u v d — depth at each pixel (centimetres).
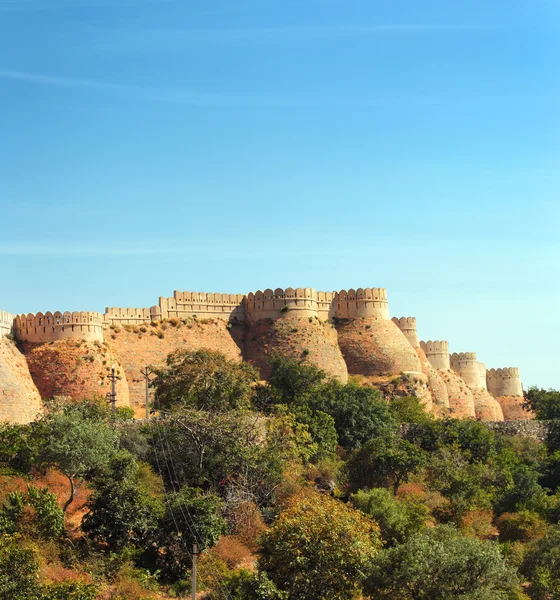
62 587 5062
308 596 5650
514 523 7556
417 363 11925
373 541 6175
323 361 11175
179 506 6250
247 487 7225
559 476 8925
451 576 5625
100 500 6188
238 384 8888
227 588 5797
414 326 12900
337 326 11925
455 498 7938
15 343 10181
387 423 9625
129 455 6694
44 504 5997
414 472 8369
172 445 7500
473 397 13888
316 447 8325
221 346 11256
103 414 8119
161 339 10931
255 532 6675
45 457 6588
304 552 5759
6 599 4906
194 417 7631
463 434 9450
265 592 5581
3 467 6769
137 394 10381
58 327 10181
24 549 5206
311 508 6106
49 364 9944
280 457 7688
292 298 11500
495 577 5700
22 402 9344
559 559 6594
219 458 7362
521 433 9962
